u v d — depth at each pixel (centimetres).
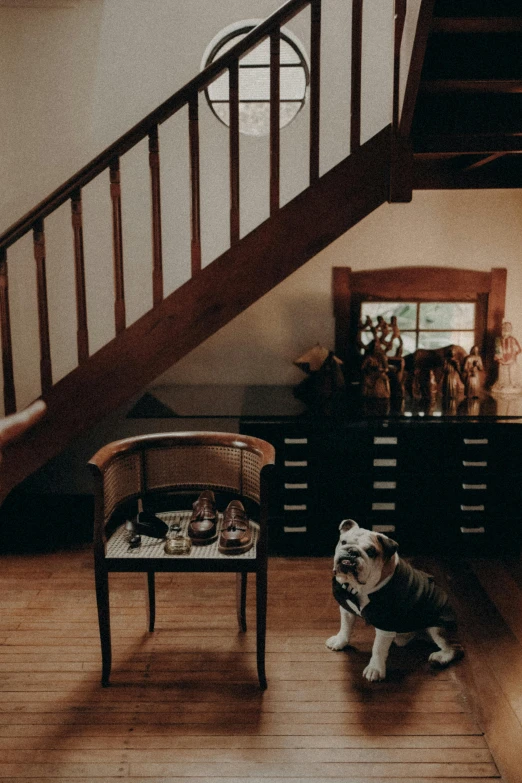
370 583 227
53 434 290
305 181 378
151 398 367
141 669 247
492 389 382
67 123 370
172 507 402
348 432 329
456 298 387
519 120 263
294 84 396
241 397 369
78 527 382
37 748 207
